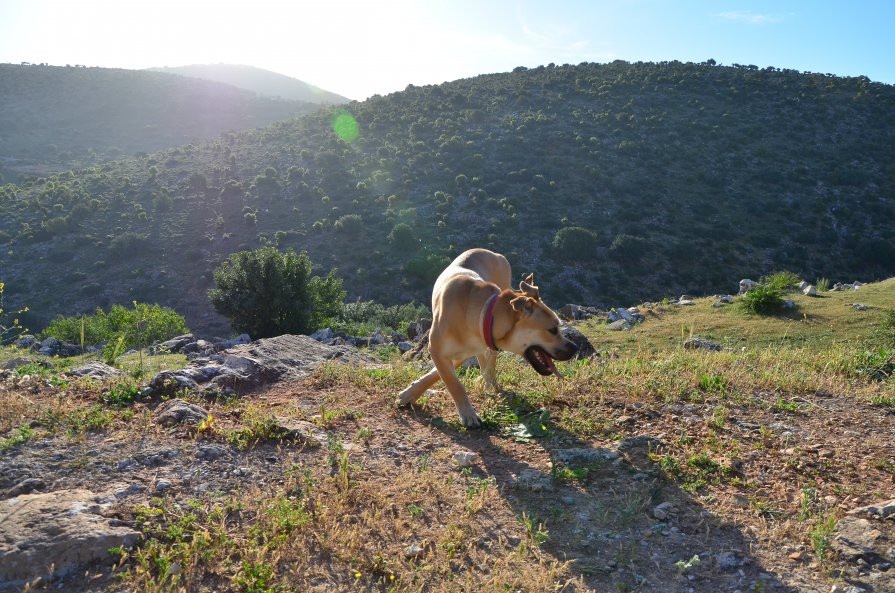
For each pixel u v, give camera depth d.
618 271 54.72
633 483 4.22
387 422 5.21
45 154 147.00
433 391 6.04
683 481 4.25
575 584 3.24
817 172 68.50
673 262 55.81
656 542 3.62
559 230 58.91
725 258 55.94
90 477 3.81
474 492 4.02
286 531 3.44
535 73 104.69
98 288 57.22
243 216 67.69
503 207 63.81
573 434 5.03
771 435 5.00
